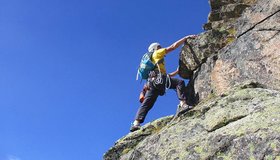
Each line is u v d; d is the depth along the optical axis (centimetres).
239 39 577
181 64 639
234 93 490
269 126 393
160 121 555
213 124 448
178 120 503
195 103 591
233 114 448
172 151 441
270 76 518
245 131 402
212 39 613
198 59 615
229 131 418
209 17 652
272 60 525
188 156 421
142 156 472
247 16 588
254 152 376
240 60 558
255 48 548
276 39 534
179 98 559
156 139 481
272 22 551
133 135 541
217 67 581
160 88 570
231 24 621
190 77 638
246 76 541
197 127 463
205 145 421
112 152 528
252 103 458
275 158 359
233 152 392
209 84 580
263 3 577
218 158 397
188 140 446
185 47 633
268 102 446
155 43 605
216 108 475
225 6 648
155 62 579
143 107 573
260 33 554
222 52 589
